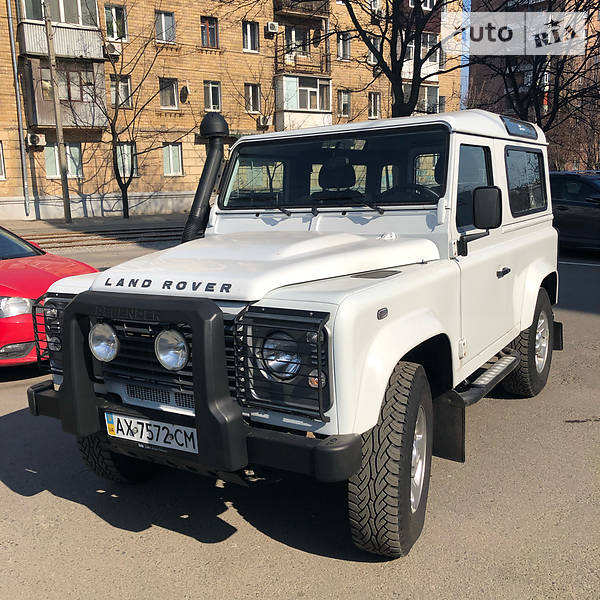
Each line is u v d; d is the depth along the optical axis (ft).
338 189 13.10
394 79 49.03
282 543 10.59
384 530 9.31
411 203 12.23
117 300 9.34
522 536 10.51
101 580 9.70
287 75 108.06
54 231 73.72
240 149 14.42
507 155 14.76
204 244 11.63
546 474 12.74
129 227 78.74
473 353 12.61
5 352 18.67
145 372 9.64
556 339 18.58
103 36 92.32
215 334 8.55
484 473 12.84
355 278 9.86
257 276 9.04
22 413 17.06
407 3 57.67
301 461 8.29
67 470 13.67
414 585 9.32
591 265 40.11
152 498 12.34
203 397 8.56
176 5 99.04
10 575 9.89
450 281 11.30
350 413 8.32
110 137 97.55
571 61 64.03
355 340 8.34
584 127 117.08
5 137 89.86
